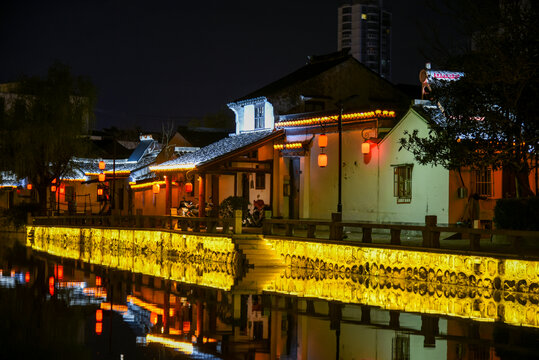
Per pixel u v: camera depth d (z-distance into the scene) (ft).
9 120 160.76
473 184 95.14
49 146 158.30
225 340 53.88
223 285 82.94
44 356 48.42
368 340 52.39
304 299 71.00
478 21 79.46
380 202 105.70
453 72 89.35
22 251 130.31
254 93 143.64
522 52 75.82
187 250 110.22
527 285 67.41
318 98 132.67
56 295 76.54
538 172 93.66
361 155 109.40
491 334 53.52
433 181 96.12
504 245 80.33
